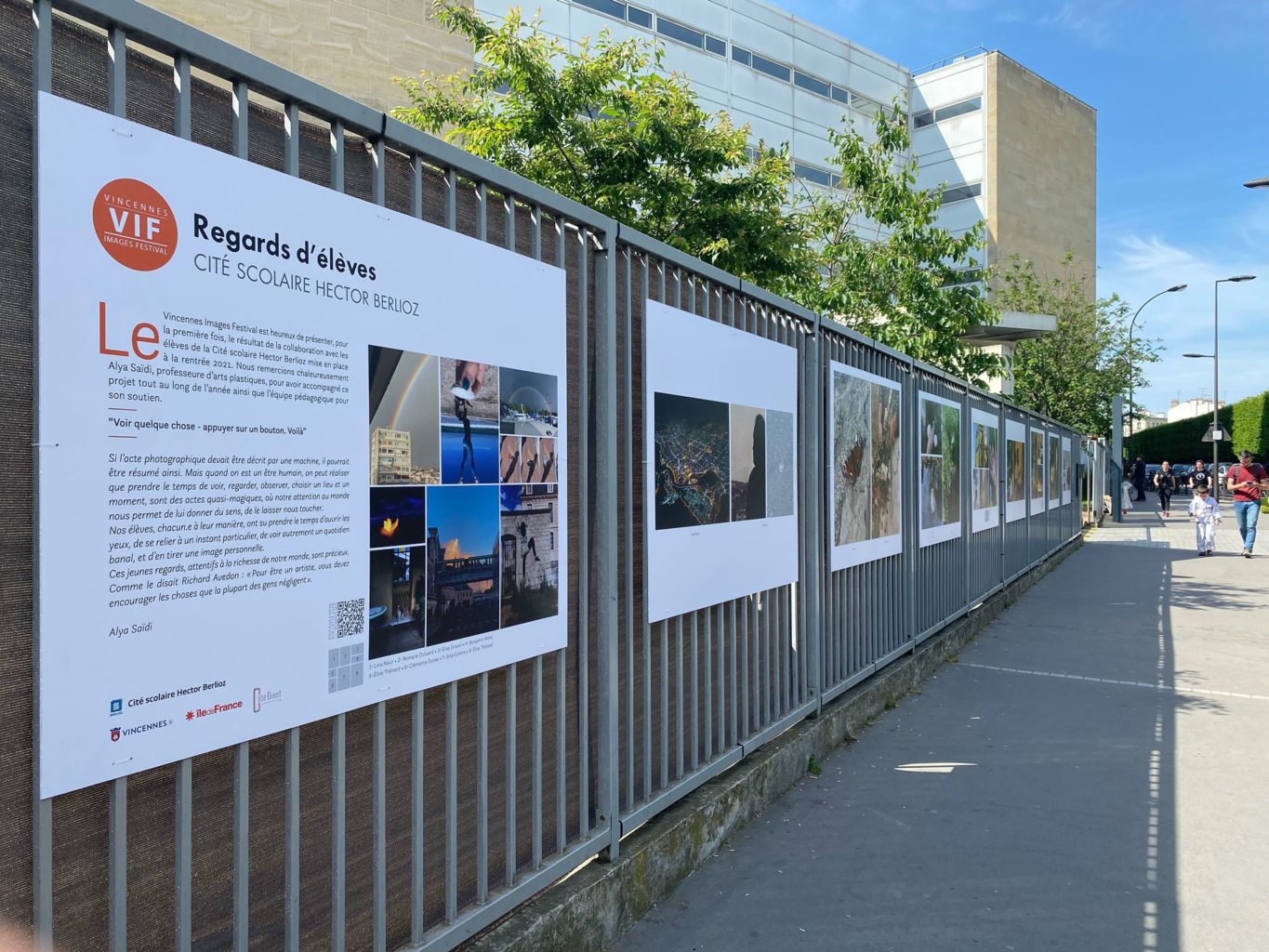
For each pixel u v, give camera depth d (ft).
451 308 9.01
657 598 13.00
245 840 7.05
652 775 13.29
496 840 10.02
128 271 6.11
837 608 20.39
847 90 130.11
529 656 10.22
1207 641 31.53
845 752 19.16
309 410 7.43
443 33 38.58
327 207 7.61
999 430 39.27
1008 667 27.66
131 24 6.20
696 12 105.50
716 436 14.71
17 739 5.69
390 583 8.28
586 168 35.63
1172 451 205.16
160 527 6.31
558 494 10.71
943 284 45.62
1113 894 12.71
